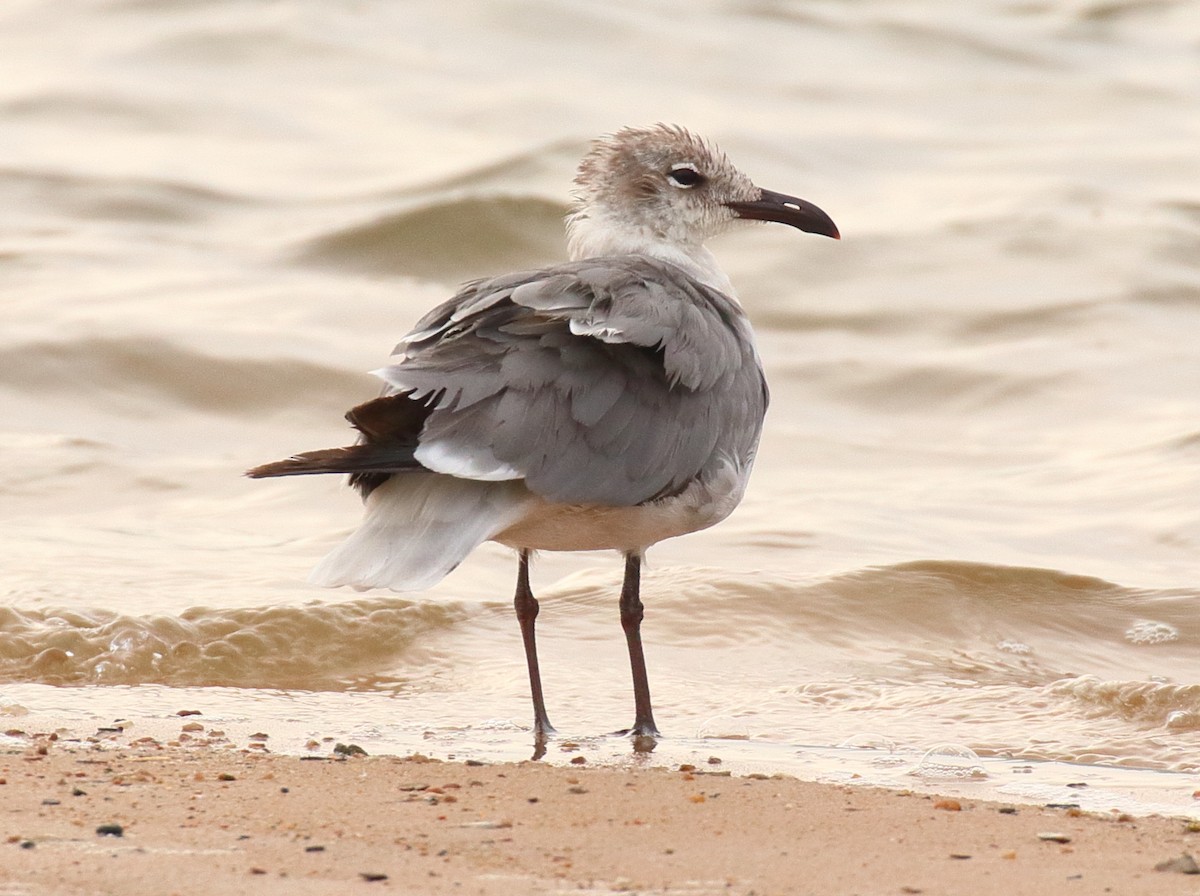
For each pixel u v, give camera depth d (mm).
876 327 24656
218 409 21047
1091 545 16312
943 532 16641
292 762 9094
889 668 12781
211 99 33375
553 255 27203
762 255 26672
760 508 17562
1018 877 7004
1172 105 35281
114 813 7695
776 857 7262
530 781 8727
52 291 24203
